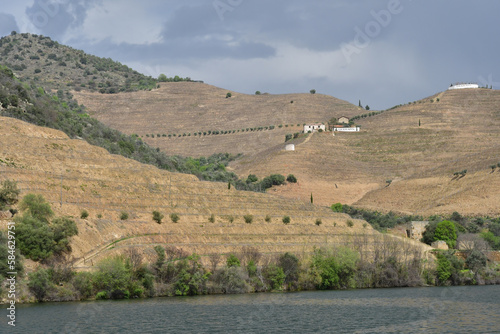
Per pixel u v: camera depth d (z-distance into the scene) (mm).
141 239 142875
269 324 104750
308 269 152125
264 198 197375
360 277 158625
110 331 95625
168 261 137500
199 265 139000
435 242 199750
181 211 164250
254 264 146250
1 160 145750
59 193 144500
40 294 116000
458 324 106500
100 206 149500
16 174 141750
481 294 144000
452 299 134875
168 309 114625
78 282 120688
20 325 96938
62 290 117875
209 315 110375
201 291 135875
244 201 188250
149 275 130000
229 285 138500
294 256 152000
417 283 162375
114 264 125688
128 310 112250
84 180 155125
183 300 125688
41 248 121375
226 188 194500
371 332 100000
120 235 141250
